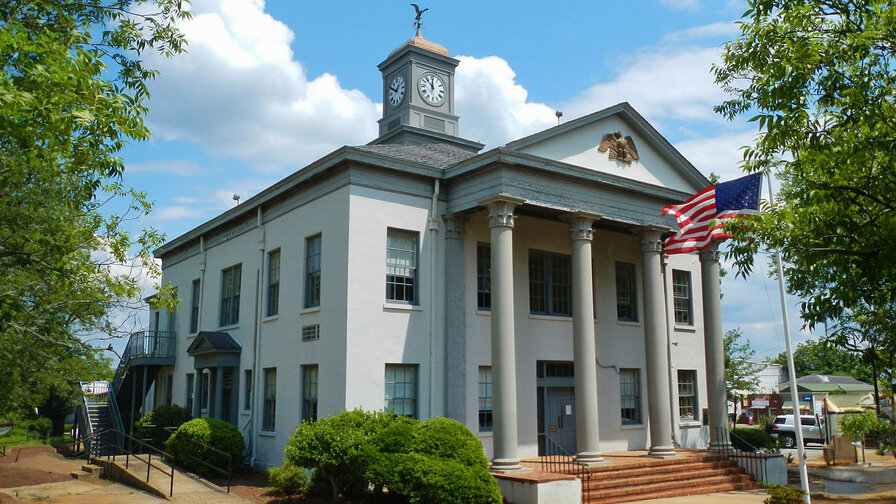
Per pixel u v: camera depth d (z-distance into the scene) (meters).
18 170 13.03
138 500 17.50
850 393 48.69
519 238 23.34
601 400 24.16
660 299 22.86
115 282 14.57
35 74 9.20
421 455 15.78
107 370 21.66
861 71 9.81
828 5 10.13
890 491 20.84
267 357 23.41
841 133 10.09
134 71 12.52
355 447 16.36
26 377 17.53
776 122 10.12
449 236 21.58
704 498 18.58
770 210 11.31
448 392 20.72
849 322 22.91
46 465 25.23
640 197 23.30
